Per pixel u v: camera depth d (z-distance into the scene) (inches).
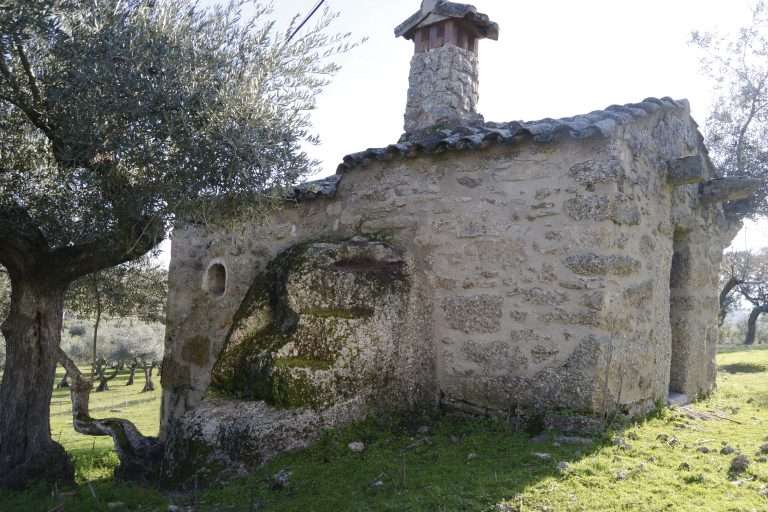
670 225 249.0
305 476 169.5
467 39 308.0
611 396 197.0
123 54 167.6
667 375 242.8
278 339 205.2
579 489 144.3
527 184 216.1
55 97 170.9
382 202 253.3
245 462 180.1
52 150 201.2
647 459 166.4
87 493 189.6
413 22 305.6
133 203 182.5
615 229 201.6
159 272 464.4
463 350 225.0
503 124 254.7
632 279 212.8
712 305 299.6
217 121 176.6
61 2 165.0
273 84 198.8
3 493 202.8
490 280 220.8
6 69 174.4
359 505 143.7
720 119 521.3
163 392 321.7
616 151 201.2
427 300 234.8
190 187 178.5
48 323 221.5
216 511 156.9
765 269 1003.9
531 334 208.5
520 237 215.5
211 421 189.6
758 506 131.5
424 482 154.3
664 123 248.4
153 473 215.0
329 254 221.8
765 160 491.8
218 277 312.3
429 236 238.1
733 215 340.5
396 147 242.4
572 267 202.4
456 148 227.5
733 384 319.6
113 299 426.6
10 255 212.7
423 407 224.7
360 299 218.2
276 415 188.4
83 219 212.2
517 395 208.1
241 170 180.9
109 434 236.2
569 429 189.8
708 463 162.1
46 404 222.1
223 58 185.6
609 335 197.9
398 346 222.5
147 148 169.3
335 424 197.3
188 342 315.0
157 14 184.5
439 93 292.2
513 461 166.6
